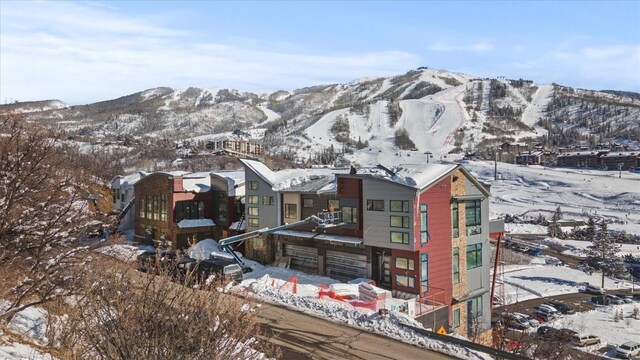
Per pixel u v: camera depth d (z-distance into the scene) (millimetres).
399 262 32438
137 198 52906
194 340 8523
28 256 12312
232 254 38375
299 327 23453
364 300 29406
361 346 21266
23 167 11945
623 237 102375
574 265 83438
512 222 121000
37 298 15758
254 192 43156
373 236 33562
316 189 38312
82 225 13383
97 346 8586
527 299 61688
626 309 59188
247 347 10281
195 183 49219
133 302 8852
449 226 34031
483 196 37312
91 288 10188
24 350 11688
